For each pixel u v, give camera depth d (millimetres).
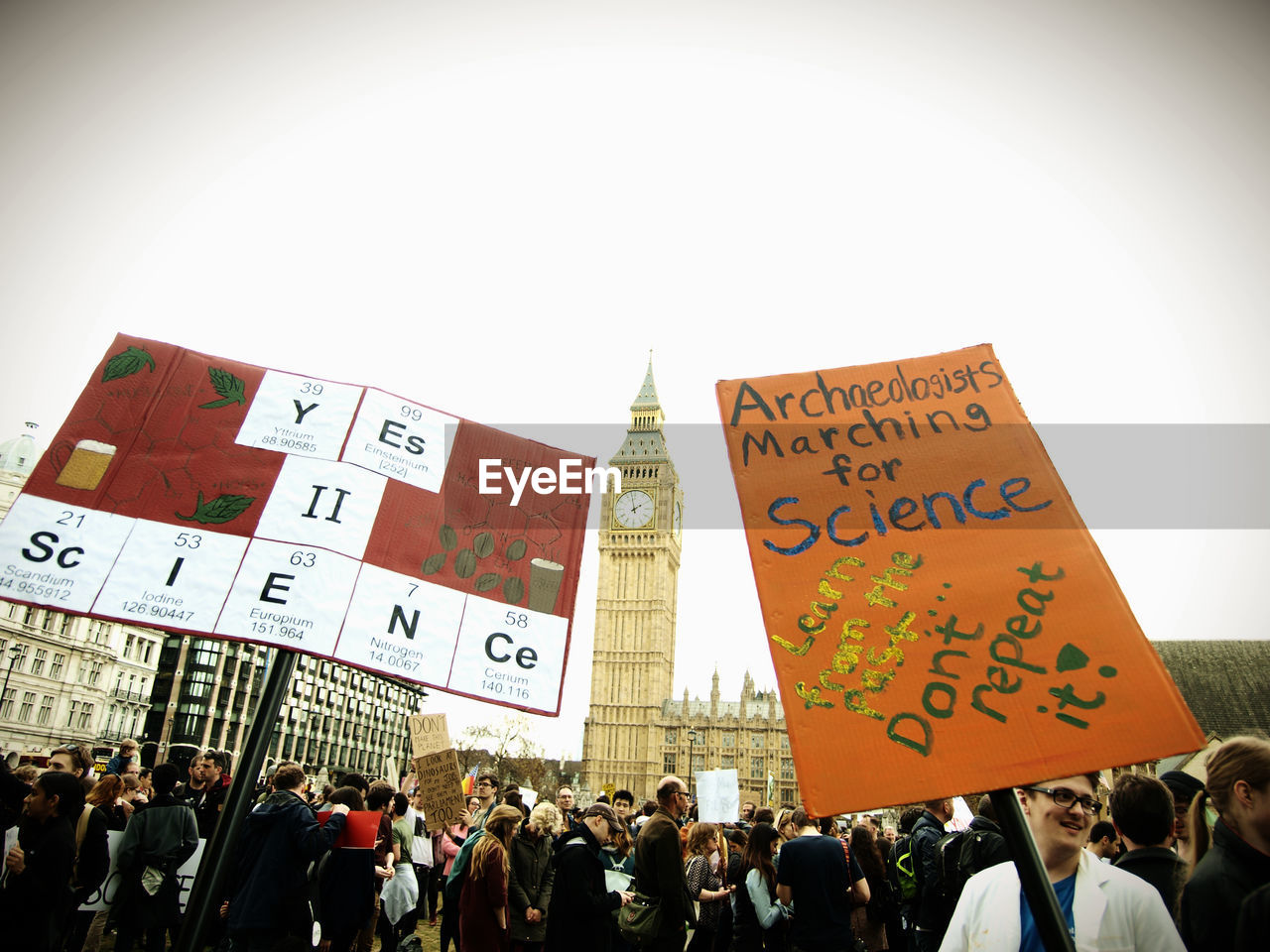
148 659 71312
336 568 5973
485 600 6480
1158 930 4016
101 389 6051
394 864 11430
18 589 5336
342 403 6578
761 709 118125
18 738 53500
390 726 121500
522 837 9812
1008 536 4754
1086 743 4047
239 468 6102
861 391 5477
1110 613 4410
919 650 4426
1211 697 46594
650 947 7781
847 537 4879
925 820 8398
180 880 9375
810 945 7902
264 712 5375
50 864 6672
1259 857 4148
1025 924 4172
